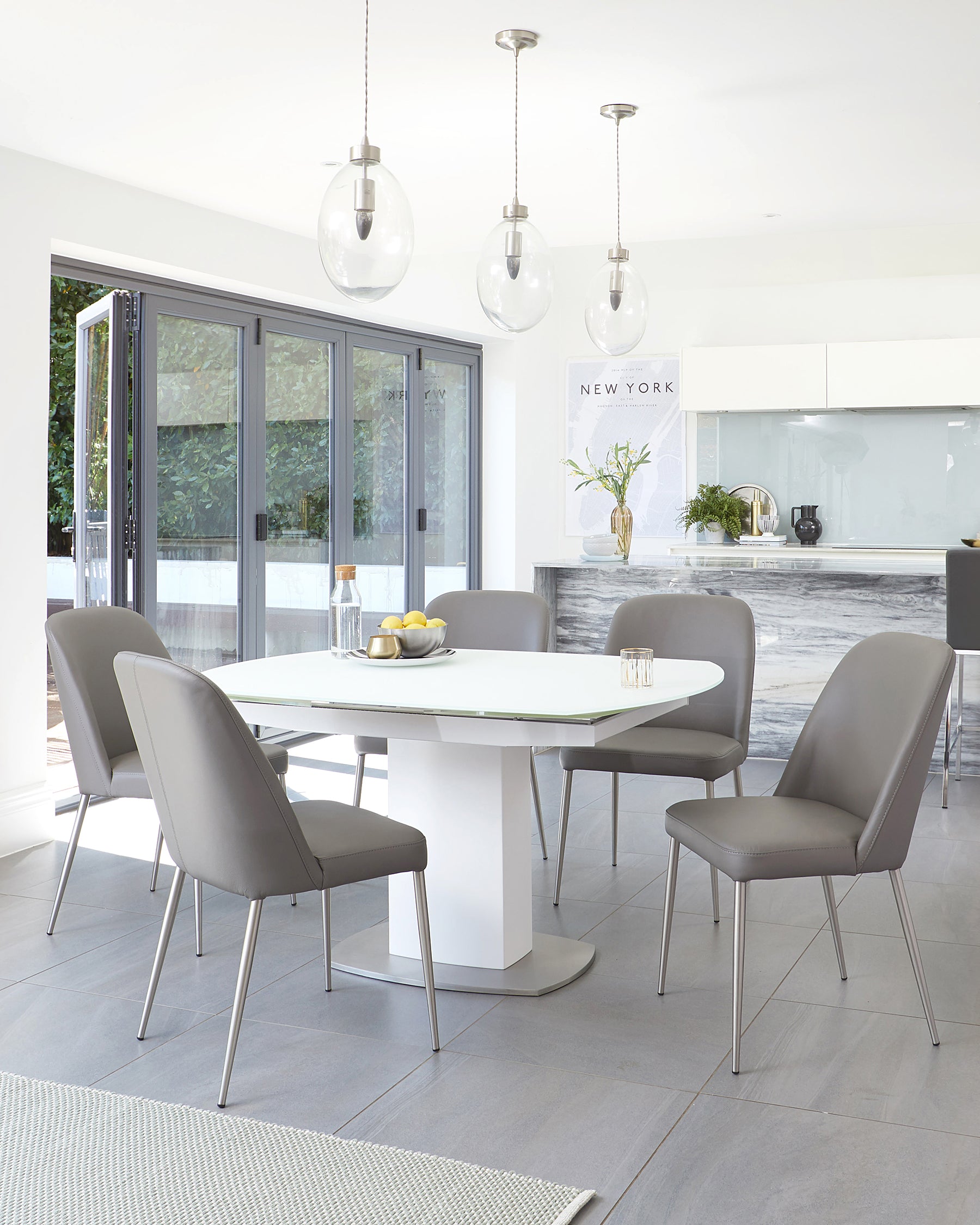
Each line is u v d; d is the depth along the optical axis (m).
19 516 4.25
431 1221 1.94
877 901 3.59
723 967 3.07
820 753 2.88
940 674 2.48
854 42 3.43
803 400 7.40
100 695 3.43
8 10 3.13
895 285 7.45
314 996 2.89
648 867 3.99
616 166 4.66
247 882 2.32
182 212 5.05
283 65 3.55
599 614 5.75
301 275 5.74
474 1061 2.53
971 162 4.79
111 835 4.40
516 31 3.30
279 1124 2.26
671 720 3.75
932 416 7.59
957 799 4.82
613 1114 2.30
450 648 3.64
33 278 4.36
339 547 6.40
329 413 6.34
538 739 2.55
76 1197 2.01
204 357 5.52
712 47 3.45
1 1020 2.75
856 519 7.78
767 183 5.09
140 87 3.71
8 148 4.26
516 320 3.25
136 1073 2.48
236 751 2.26
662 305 7.98
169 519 5.36
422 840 2.54
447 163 4.64
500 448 7.60
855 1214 1.97
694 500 7.86
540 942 3.20
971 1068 2.48
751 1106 2.33
